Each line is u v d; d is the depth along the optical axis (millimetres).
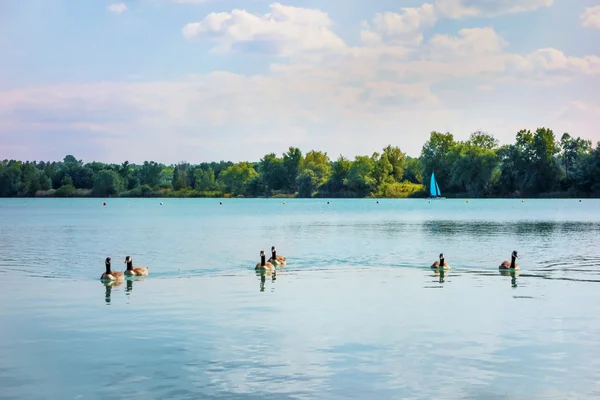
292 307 31719
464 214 135875
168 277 42344
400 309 31188
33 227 98000
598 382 20594
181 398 19281
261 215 140625
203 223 109125
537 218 116812
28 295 35375
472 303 32625
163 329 27094
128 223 109250
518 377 21016
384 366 22109
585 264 48500
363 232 84500
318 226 98562
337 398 19312
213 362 22578
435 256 54531
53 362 22594
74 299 34031
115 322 28391
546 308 31297
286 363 22453
